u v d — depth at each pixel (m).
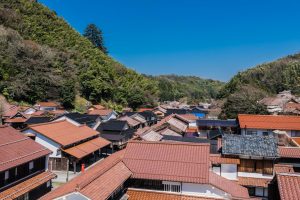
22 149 23.59
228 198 18.27
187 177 18.59
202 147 20.83
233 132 46.31
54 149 33.31
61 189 16.36
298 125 39.75
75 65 92.88
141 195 19.06
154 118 74.81
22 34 89.12
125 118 59.91
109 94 95.50
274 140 25.69
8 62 71.62
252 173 24.66
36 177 24.12
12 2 99.50
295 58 134.12
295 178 15.17
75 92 81.56
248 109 58.41
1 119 53.28
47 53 84.62
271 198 18.19
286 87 108.50
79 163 36.72
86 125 44.47
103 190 15.79
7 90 67.00
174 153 20.62
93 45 127.25
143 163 20.03
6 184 21.02
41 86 74.94
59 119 44.84
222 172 24.58
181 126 46.59
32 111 59.97
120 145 44.62
